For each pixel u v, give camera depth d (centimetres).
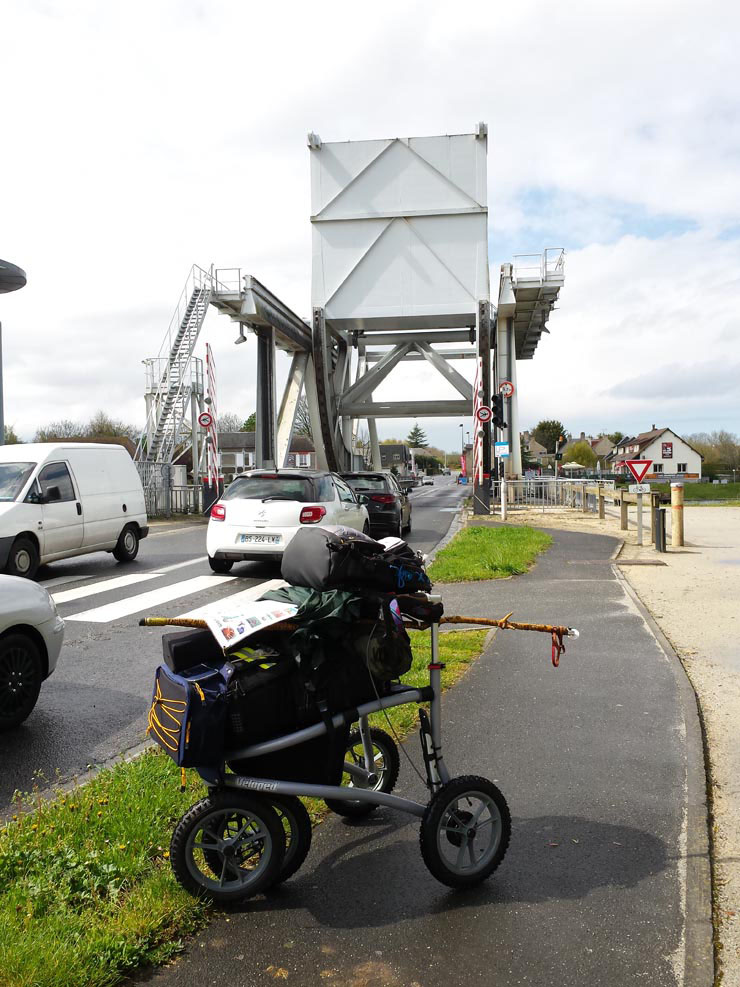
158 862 345
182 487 2678
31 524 1154
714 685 632
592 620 871
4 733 533
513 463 3064
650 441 10369
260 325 2788
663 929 304
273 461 2883
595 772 455
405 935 300
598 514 2491
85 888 321
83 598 1035
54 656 571
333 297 2805
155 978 276
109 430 6469
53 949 273
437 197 2739
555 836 379
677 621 872
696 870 347
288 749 324
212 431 2520
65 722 555
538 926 306
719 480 9919
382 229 2769
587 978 276
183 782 320
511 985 272
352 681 332
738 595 1030
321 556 331
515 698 592
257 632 319
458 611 929
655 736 511
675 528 1620
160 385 2748
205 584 1157
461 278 2745
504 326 2966
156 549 1655
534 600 995
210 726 303
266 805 315
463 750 489
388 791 409
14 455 1235
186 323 2661
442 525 2217
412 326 2944
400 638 338
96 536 1313
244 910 316
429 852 323
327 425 3161
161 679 326
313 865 354
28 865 334
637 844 371
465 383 3288
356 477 1848
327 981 275
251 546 1202
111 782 415
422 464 15600
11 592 544
